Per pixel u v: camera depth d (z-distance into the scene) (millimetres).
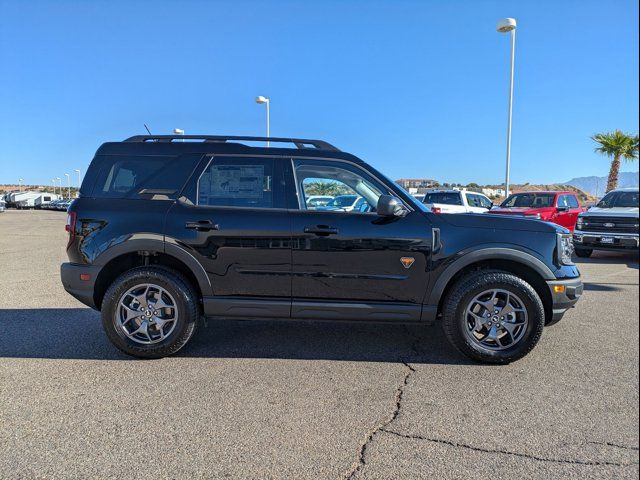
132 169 4270
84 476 2455
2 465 2541
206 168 4238
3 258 10891
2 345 4473
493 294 4039
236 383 3654
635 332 5047
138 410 3188
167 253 4082
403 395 3465
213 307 4125
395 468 2555
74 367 3945
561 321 5488
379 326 5270
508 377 3818
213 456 2650
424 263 4043
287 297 4113
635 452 2719
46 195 77438
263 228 4059
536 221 4180
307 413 3172
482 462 2615
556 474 2506
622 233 11148
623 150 25188
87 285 4113
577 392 3533
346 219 4082
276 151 4289
